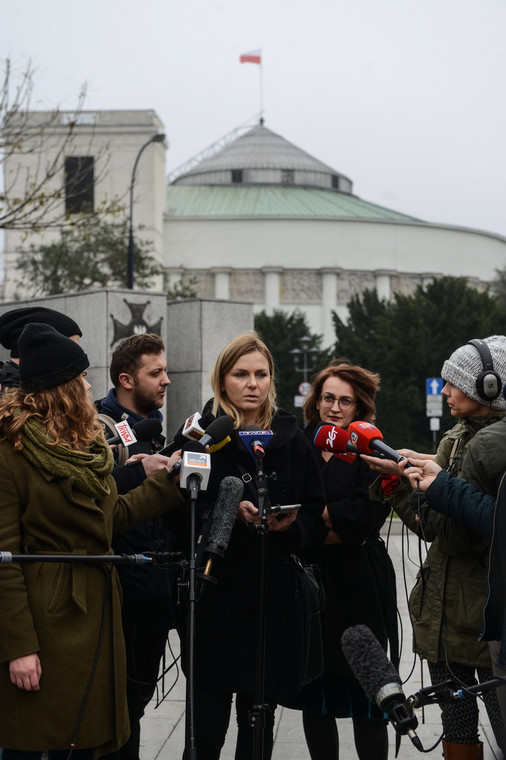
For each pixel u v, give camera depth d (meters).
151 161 72.19
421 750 2.70
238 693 4.03
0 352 12.04
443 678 4.13
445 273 95.31
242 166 101.56
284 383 53.28
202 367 13.73
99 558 3.48
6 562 3.35
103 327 12.99
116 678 3.64
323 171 103.62
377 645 2.87
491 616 3.33
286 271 89.56
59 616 3.52
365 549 4.67
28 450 3.57
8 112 15.33
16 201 15.09
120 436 4.50
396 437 44.09
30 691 3.48
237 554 4.04
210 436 3.80
